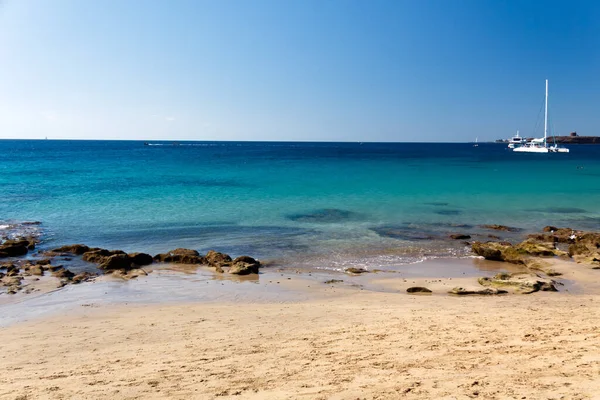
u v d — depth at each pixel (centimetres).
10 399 680
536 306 1246
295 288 1512
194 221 2652
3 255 1889
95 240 2212
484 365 733
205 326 1099
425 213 2970
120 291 1475
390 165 7506
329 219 2747
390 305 1287
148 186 4197
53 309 1283
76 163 7731
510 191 3978
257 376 745
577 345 811
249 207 3114
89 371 803
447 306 1262
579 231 2381
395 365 764
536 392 593
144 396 679
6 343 993
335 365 780
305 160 9100
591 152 13900
